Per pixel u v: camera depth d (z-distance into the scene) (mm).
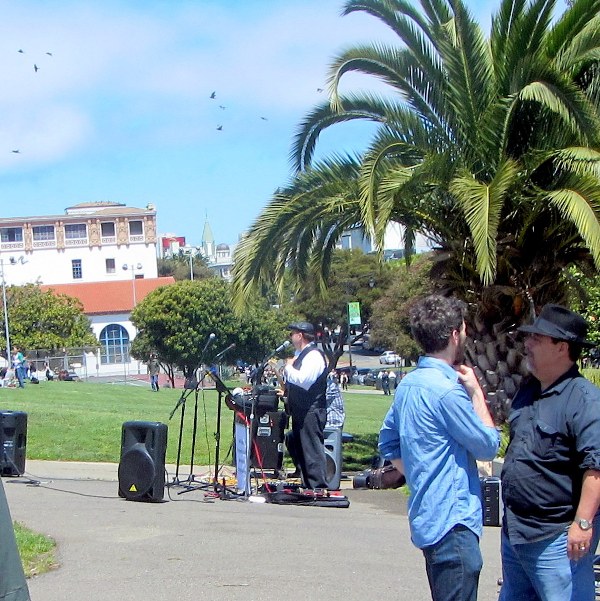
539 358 4184
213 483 11195
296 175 13539
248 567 7262
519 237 12562
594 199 11117
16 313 66312
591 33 11828
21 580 3438
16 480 11930
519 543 4133
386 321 56031
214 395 37719
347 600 6340
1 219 104062
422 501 4062
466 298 13172
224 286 62156
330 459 11438
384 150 12047
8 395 29609
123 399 31469
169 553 7695
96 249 106125
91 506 9992
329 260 15234
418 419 4082
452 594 4004
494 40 12703
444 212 13070
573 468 4039
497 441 4078
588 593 4090
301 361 10703
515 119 12367
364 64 12898
